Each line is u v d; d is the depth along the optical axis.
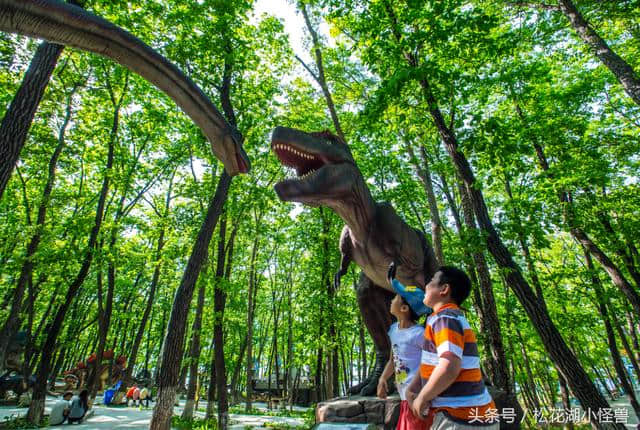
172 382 7.92
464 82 7.16
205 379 31.44
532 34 9.77
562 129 10.65
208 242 9.05
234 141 1.58
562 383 13.60
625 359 26.09
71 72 13.55
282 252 26.06
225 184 9.63
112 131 14.43
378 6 7.43
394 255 4.16
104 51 1.42
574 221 10.52
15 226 15.84
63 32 1.34
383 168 16.03
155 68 1.47
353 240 4.32
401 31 7.15
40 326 18.73
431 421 2.01
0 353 11.43
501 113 12.05
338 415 4.10
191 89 1.52
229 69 10.67
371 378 4.73
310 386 32.06
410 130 9.51
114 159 16.28
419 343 2.52
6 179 5.54
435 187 16.53
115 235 15.17
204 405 24.45
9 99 10.38
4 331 11.61
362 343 20.41
